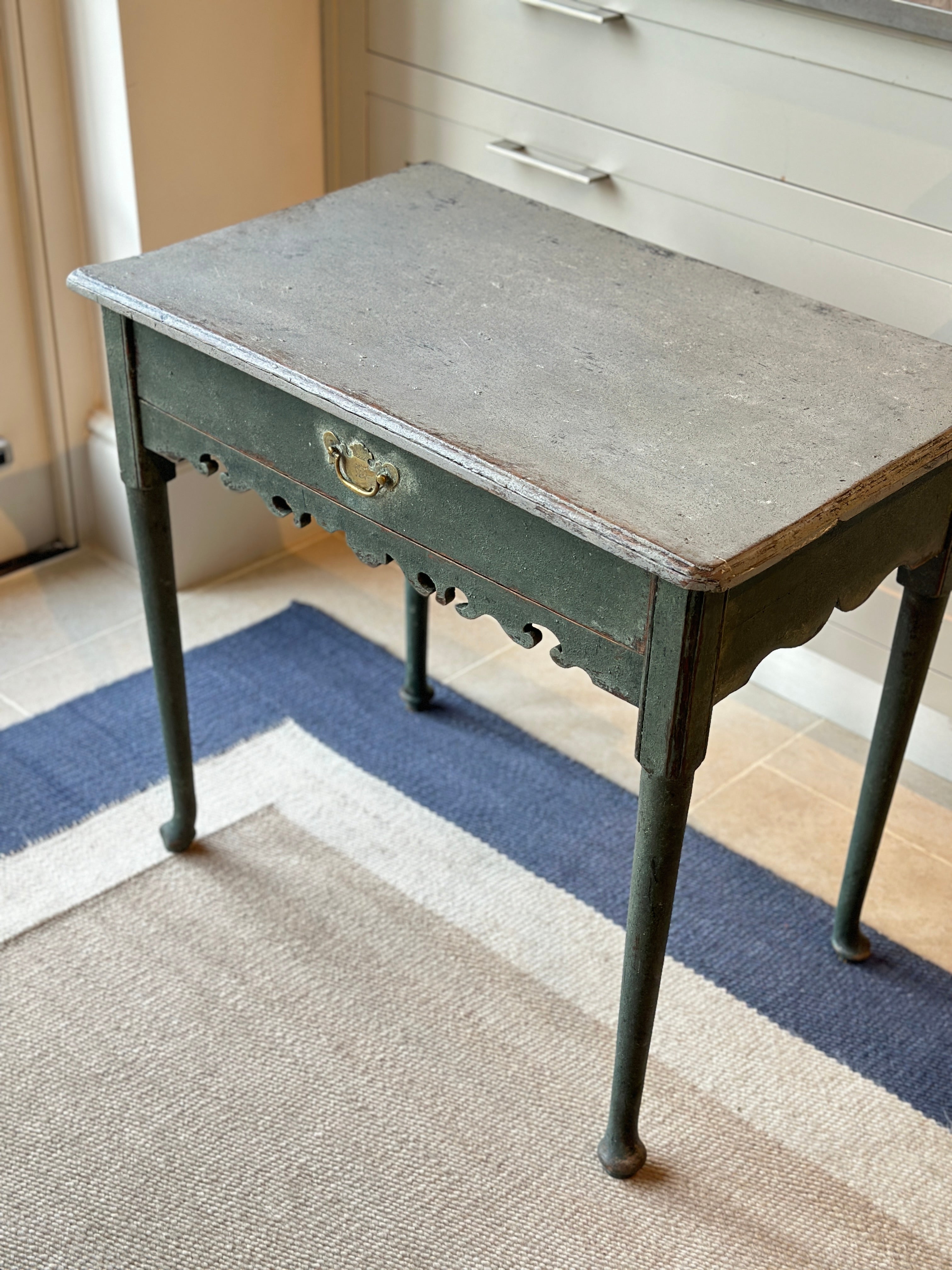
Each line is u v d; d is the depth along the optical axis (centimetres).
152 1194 143
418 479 126
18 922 174
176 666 171
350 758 204
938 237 171
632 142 195
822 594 124
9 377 232
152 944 171
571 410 125
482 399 126
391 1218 142
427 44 213
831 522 114
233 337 135
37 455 242
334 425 132
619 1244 140
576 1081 157
